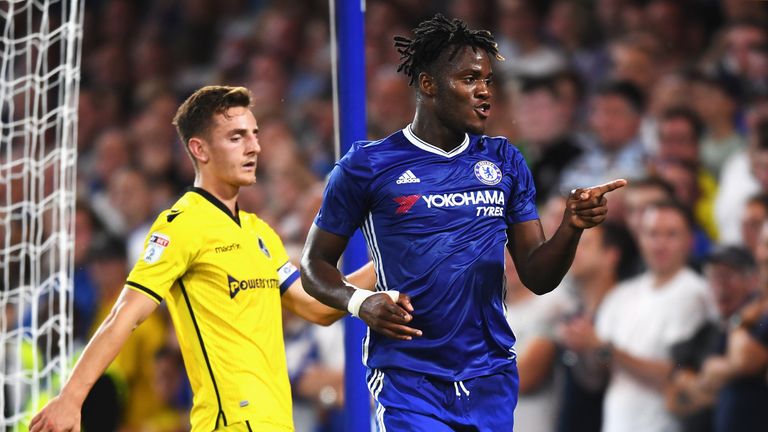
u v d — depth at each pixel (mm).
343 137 17312
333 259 14305
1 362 20828
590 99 32594
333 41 17609
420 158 14070
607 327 24938
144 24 50094
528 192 14562
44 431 14375
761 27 30938
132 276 15078
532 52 35469
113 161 43406
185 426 29203
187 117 15852
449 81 13805
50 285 19719
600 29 35188
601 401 24672
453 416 13891
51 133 42031
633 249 25641
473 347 13961
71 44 18797
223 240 15469
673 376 23828
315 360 27203
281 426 15250
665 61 32719
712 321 23922
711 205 28000
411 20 39531
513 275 25812
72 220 19516
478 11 37938
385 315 13023
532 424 24891
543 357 25062
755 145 27031
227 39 47031
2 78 21609
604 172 28812
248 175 15781
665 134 28375
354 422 17031
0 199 34969
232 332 15266
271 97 41625
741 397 22703
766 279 22938
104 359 14680
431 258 13797
